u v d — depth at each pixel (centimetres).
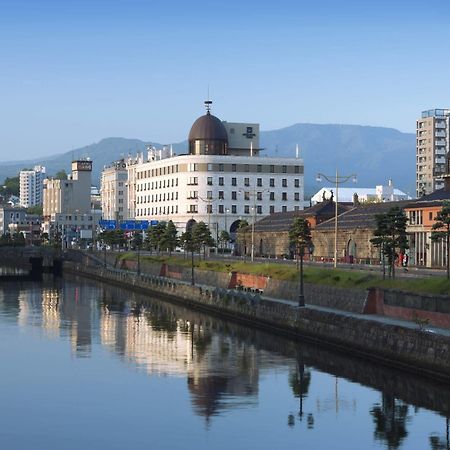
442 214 11988
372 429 6856
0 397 8019
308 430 6819
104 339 12025
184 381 8781
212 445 6372
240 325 13738
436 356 8350
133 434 6669
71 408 7556
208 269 19112
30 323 14100
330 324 10788
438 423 7038
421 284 10888
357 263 19688
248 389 8388
